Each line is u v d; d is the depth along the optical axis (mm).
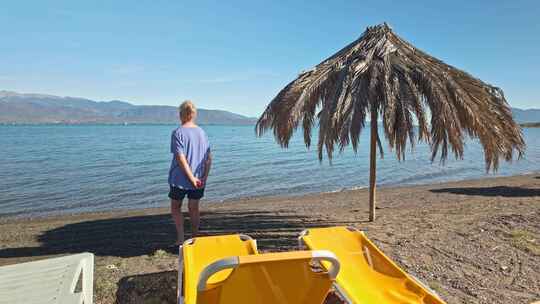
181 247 3838
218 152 39531
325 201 12086
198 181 5180
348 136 5883
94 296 3832
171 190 5219
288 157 33469
